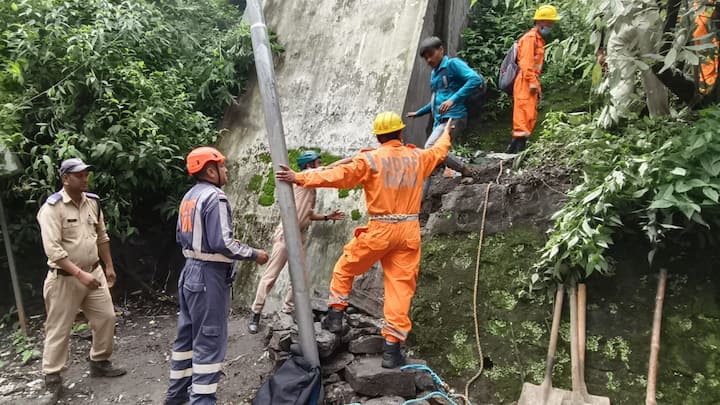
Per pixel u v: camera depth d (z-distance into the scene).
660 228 3.09
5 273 4.83
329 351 3.38
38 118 4.81
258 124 5.85
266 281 4.14
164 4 6.32
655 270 3.26
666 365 3.07
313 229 4.95
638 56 3.37
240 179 5.65
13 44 4.68
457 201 4.11
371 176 3.21
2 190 4.68
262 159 5.61
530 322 3.54
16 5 4.82
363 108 5.18
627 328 3.23
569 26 6.02
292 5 6.28
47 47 4.80
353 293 4.06
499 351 3.56
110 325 3.79
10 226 4.73
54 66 4.89
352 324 3.69
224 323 3.20
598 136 3.80
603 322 3.30
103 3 5.34
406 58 5.19
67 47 4.90
